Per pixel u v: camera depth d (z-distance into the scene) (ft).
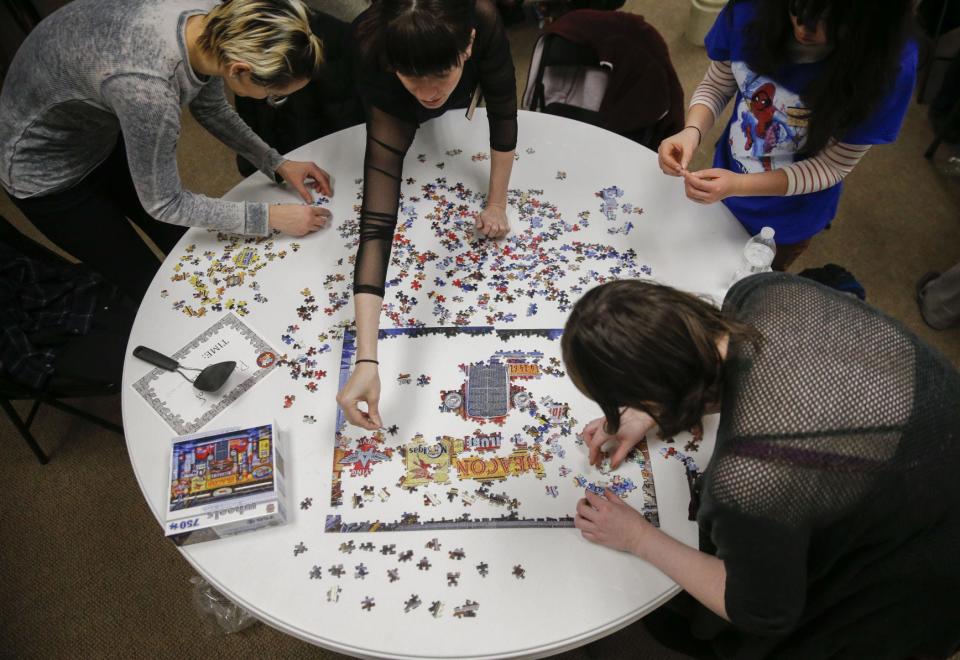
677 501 4.57
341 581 4.28
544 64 8.07
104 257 6.91
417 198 6.24
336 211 6.20
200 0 5.25
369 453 4.79
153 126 4.92
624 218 6.09
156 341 5.38
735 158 6.51
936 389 3.27
